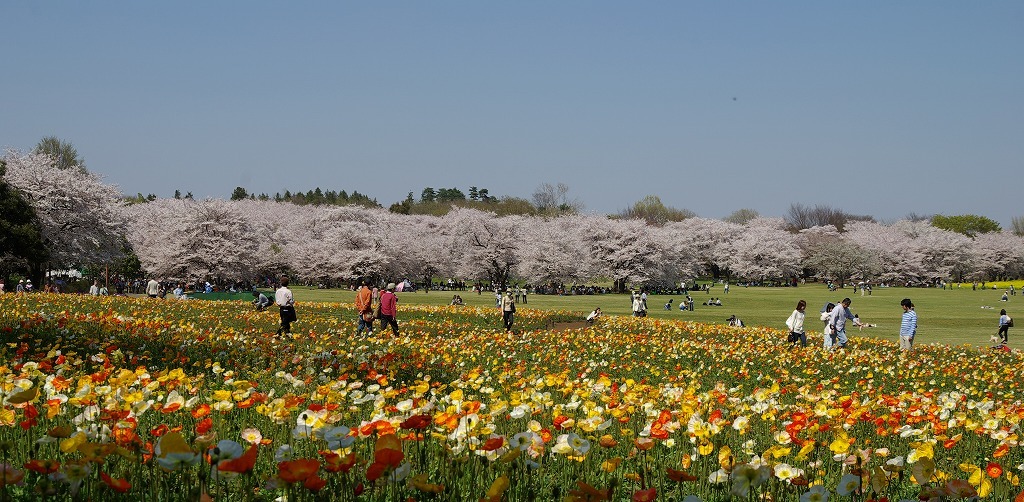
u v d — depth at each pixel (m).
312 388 8.02
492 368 12.48
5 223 44.97
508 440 4.63
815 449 5.88
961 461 6.43
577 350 17.02
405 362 11.86
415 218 120.44
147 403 5.19
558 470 5.35
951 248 123.75
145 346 12.17
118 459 4.68
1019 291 93.69
